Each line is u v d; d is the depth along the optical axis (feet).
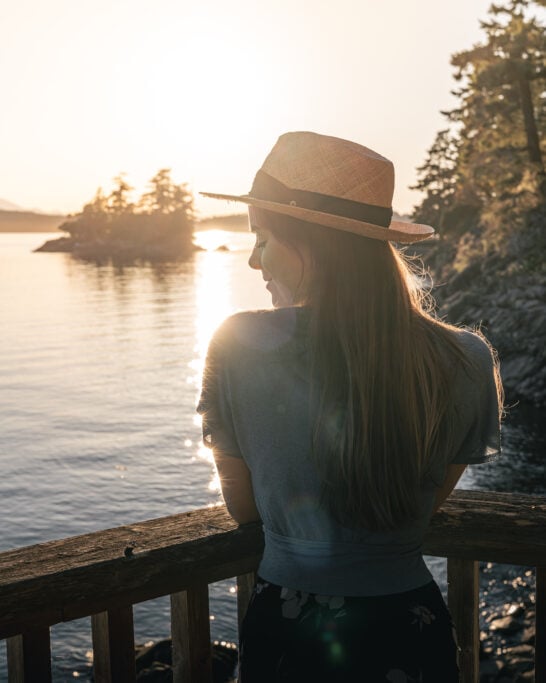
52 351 200.44
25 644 5.20
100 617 5.57
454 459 4.48
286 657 4.29
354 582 4.21
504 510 5.98
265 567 4.45
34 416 118.52
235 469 4.44
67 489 75.31
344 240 4.09
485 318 111.75
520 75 121.39
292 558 4.31
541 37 119.24
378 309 4.01
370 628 4.19
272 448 4.14
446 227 205.26
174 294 374.63
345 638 4.19
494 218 139.03
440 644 4.36
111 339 222.28
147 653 27.20
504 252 131.34
